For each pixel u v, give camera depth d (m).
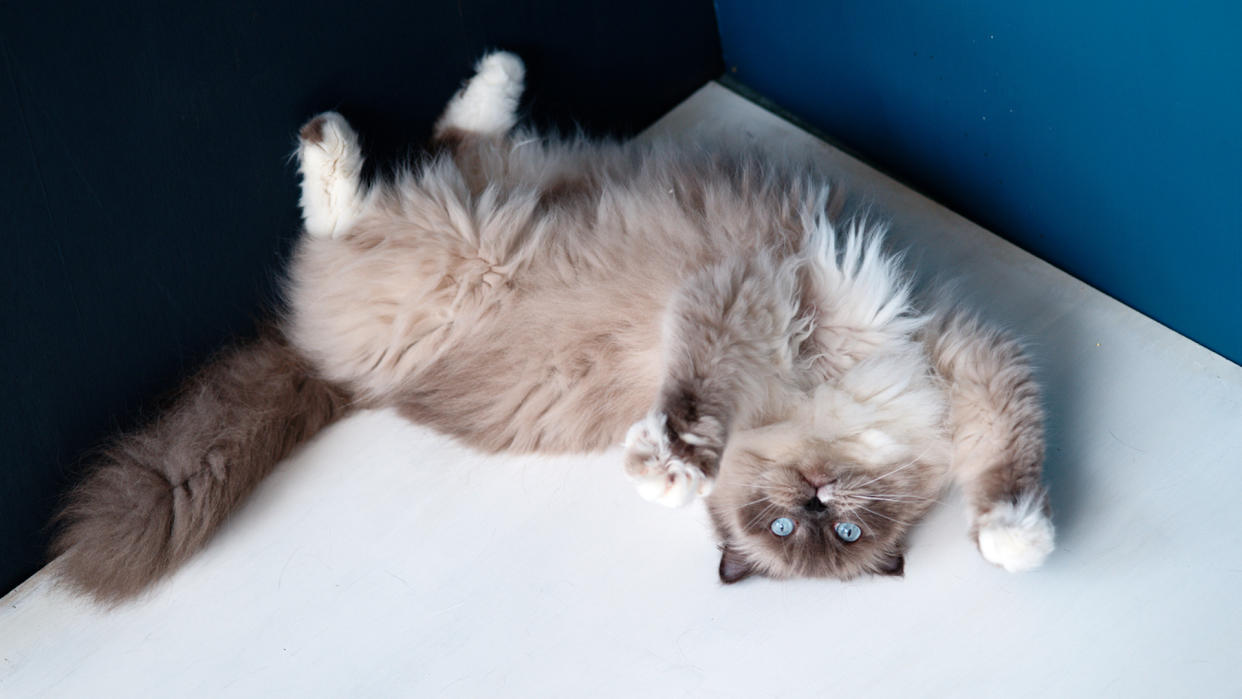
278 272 1.12
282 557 1.07
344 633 1.04
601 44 1.21
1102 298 1.13
